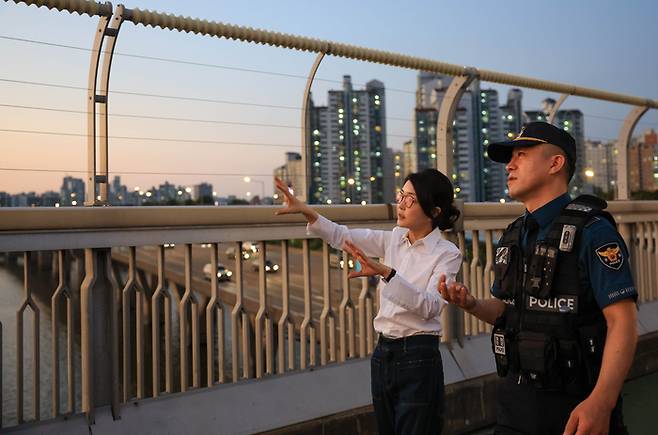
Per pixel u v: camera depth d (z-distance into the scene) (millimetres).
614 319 1330
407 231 2225
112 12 2418
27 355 18547
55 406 2361
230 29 2713
